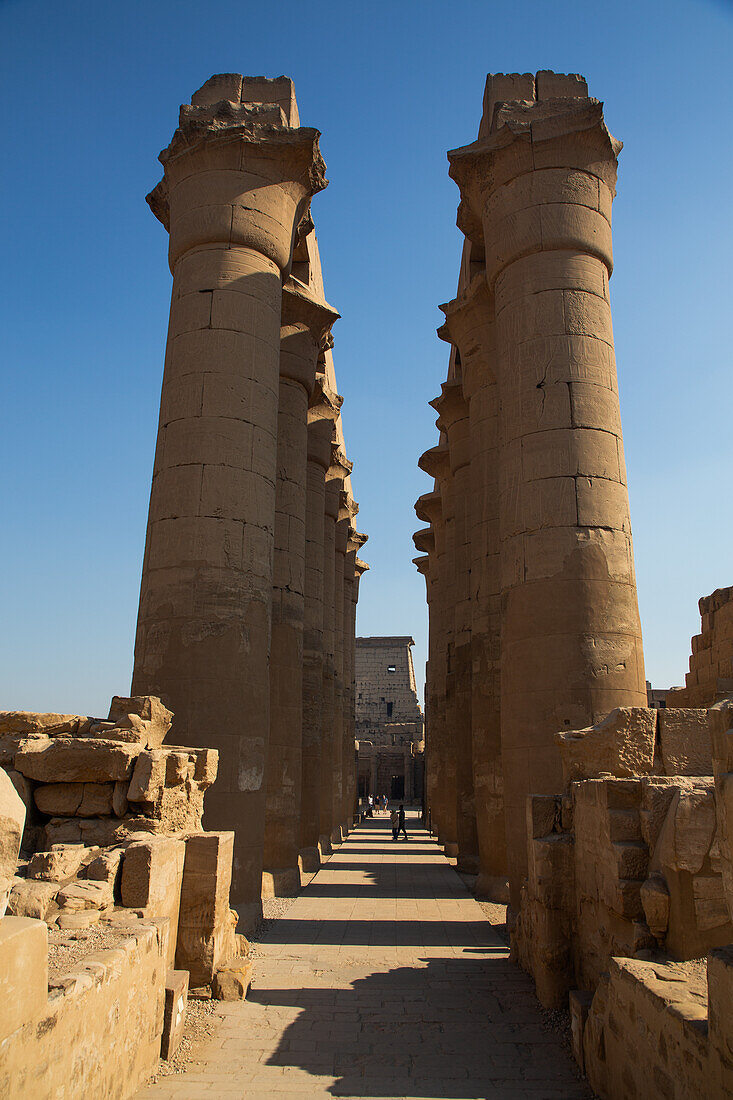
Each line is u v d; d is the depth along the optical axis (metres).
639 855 5.30
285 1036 5.88
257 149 10.98
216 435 10.09
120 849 5.72
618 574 9.64
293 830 13.31
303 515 14.73
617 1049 4.61
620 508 9.91
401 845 22.25
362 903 11.99
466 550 17.22
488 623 13.80
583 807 6.39
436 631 25.39
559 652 9.37
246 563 9.95
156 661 9.53
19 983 3.15
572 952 6.60
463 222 12.98
